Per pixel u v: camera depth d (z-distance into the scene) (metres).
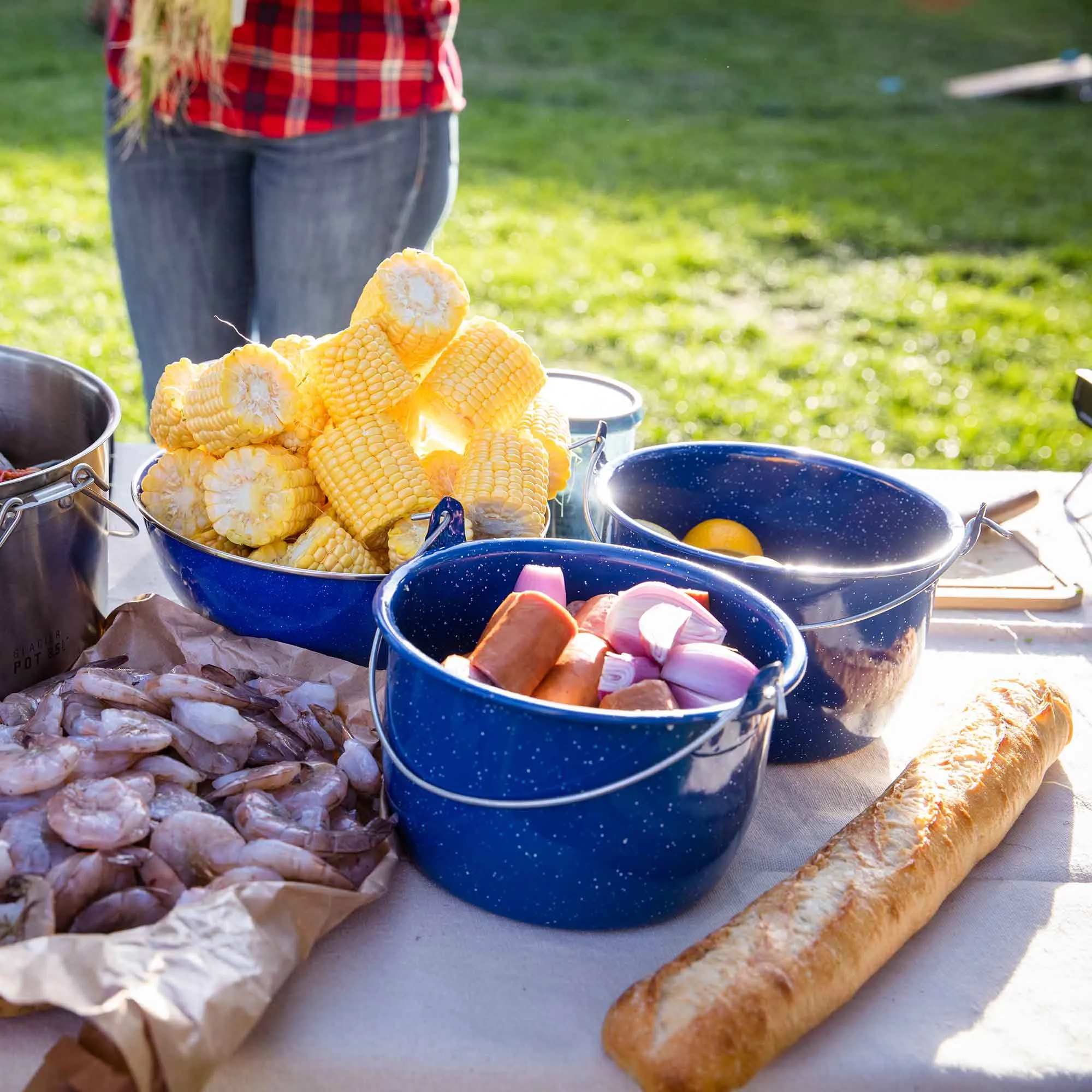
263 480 1.16
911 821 1.00
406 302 1.22
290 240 1.82
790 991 0.82
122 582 1.50
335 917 0.89
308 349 1.24
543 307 4.86
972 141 7.78
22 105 6.71
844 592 1.06
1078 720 1.31
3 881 0.84
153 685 1.00
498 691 0.85
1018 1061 0.86
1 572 1.07
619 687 0.95
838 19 11.52
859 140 7.66
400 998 0.88
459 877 0.95
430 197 1.90
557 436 1.35
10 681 1.13
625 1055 0.81
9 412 1.39
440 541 1.09
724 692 0.94
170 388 1.28
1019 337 4.89
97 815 0.87
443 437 1.36
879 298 5.23
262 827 0.90
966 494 1.80
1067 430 4.08
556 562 1.09
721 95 8.59
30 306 4.38
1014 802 1.07
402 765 0.94
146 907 0.85
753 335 4.76
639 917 0.94
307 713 1.07
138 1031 0.74
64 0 9.29
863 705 1.14
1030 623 1.49
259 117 1.72
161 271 1.86
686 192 6.45
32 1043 0.81
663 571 1.07
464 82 8.34
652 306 4.98
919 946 0.97
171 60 1.68
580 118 7.71
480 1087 0.83
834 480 1.33
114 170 1.82
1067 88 9.07
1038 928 1.00
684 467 1.35
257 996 0.79
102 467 1.16
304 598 1.13
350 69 1.72
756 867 1.05
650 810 0.86
